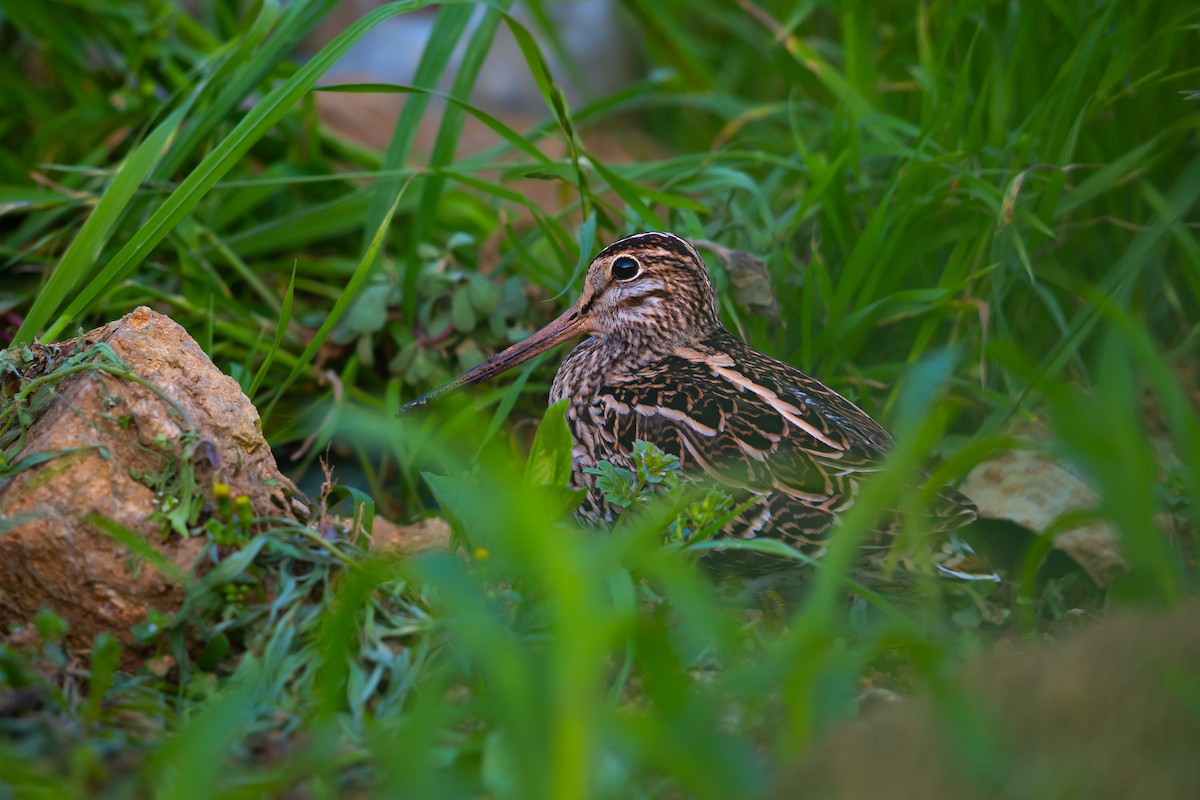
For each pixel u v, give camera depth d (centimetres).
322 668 537
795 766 461
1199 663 467
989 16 1098
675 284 884
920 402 523
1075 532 833
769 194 1097
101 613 590
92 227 827
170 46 1208
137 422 629
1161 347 1019
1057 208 962
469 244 1066
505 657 461
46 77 1363
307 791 474
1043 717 461
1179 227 946
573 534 646
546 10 1664
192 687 559
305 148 1190
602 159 1472
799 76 1173
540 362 980
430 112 1512
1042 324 994
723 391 808
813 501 756
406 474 902
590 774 443
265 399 992
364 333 998
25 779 452
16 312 1008
